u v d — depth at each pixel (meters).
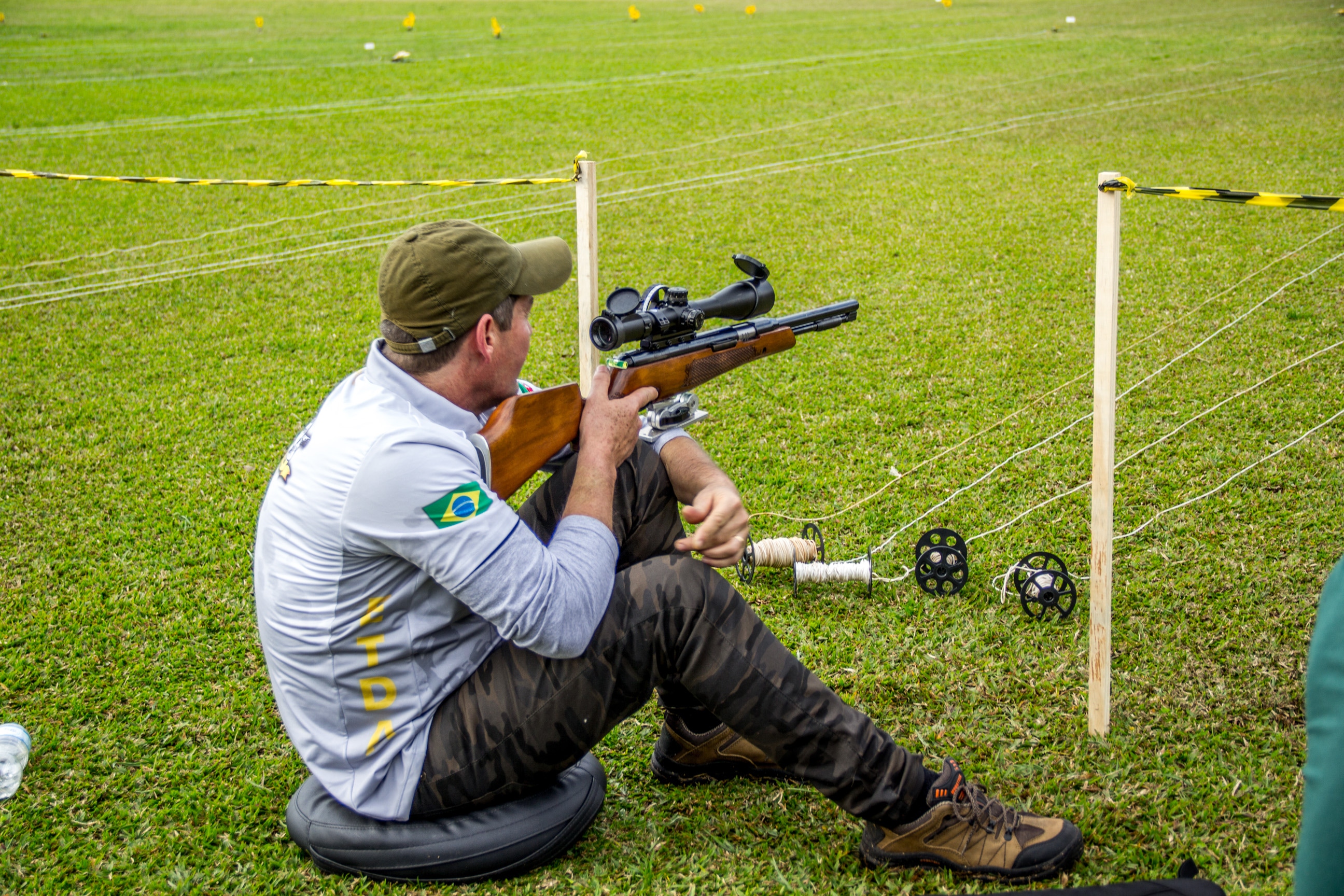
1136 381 5.18
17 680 3.09
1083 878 2.20
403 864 2.11
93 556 3.84
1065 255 7.36
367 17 29.28
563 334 6.31
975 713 2.82
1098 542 2.56
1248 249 7.18
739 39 22.12
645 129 12.95
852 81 15.98
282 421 5.04
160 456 4.69
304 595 1.93
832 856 2.29
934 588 3.46
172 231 8.67
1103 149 10.69
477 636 2.07
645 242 8.17
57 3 32.78
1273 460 4.23
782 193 9.52
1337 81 13.62
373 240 8.24
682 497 2.34
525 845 2.14
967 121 12.55
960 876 2.19
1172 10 23.25
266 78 17.61
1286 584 3.37
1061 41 19.27
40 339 6.27
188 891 2.27
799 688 2.03
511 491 2.08
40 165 11.14
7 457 4.69
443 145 12.22
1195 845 2.29
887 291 6.82
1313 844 1.30
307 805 2.21
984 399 5.06
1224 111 12.21
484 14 29.97
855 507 4.06
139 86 16.77
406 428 1.87
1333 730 1.28
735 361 2.38
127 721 2.90
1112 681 2.94
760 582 3.58
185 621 3.39
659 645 2.01
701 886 2.23
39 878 2.33
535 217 8.87
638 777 2.62
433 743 2.04
